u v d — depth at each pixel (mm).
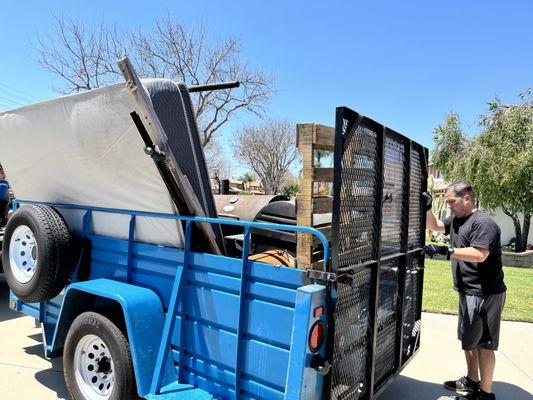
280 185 36750
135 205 3182
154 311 2846
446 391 3902
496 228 3379
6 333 4938
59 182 3674
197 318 2754
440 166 18375
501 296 3445
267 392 2389
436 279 8844
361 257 2686
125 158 2959
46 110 3254
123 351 2773
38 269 3373
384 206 3043
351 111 2412
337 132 2357
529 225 16594
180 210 2916
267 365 2391
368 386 2896
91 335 3010
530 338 5344
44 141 3426
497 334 3463
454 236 3664
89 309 3113
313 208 2623
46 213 3490
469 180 16031
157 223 3020
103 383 3057
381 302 3098
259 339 2436
